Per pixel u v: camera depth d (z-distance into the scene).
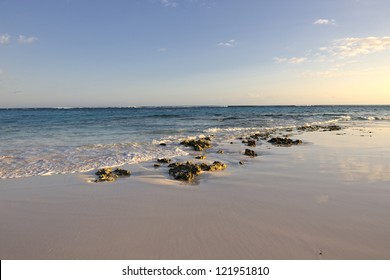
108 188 5.18
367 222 3.70
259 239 3.30
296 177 5.80
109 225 3.70
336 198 4.56
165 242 3.27
